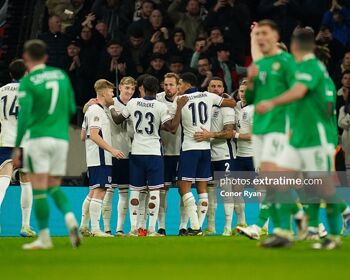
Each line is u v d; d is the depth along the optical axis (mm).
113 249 31031
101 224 47625
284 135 29859
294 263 24828
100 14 63031
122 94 45000
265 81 30109
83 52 59469
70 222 29453
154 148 43844
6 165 41906
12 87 41719
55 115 29453
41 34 61375
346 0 61844
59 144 29453
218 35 59031
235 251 29484
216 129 45312
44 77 29328
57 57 60438
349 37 60344
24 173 42719
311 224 34625
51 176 29797
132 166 44094
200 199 44750
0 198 41625
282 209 30031
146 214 46281
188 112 44250
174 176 45750
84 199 48125
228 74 57500
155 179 43938
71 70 59312
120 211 45375
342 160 47625
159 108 43688
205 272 22438
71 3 64875
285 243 30078
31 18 66000
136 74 58844
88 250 30375
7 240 38562
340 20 60156
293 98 27984
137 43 60406
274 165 29797
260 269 23156
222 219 48062
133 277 21281
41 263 25156
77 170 52531
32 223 47344
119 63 58500
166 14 62000
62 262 25484
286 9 62812
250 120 44719
